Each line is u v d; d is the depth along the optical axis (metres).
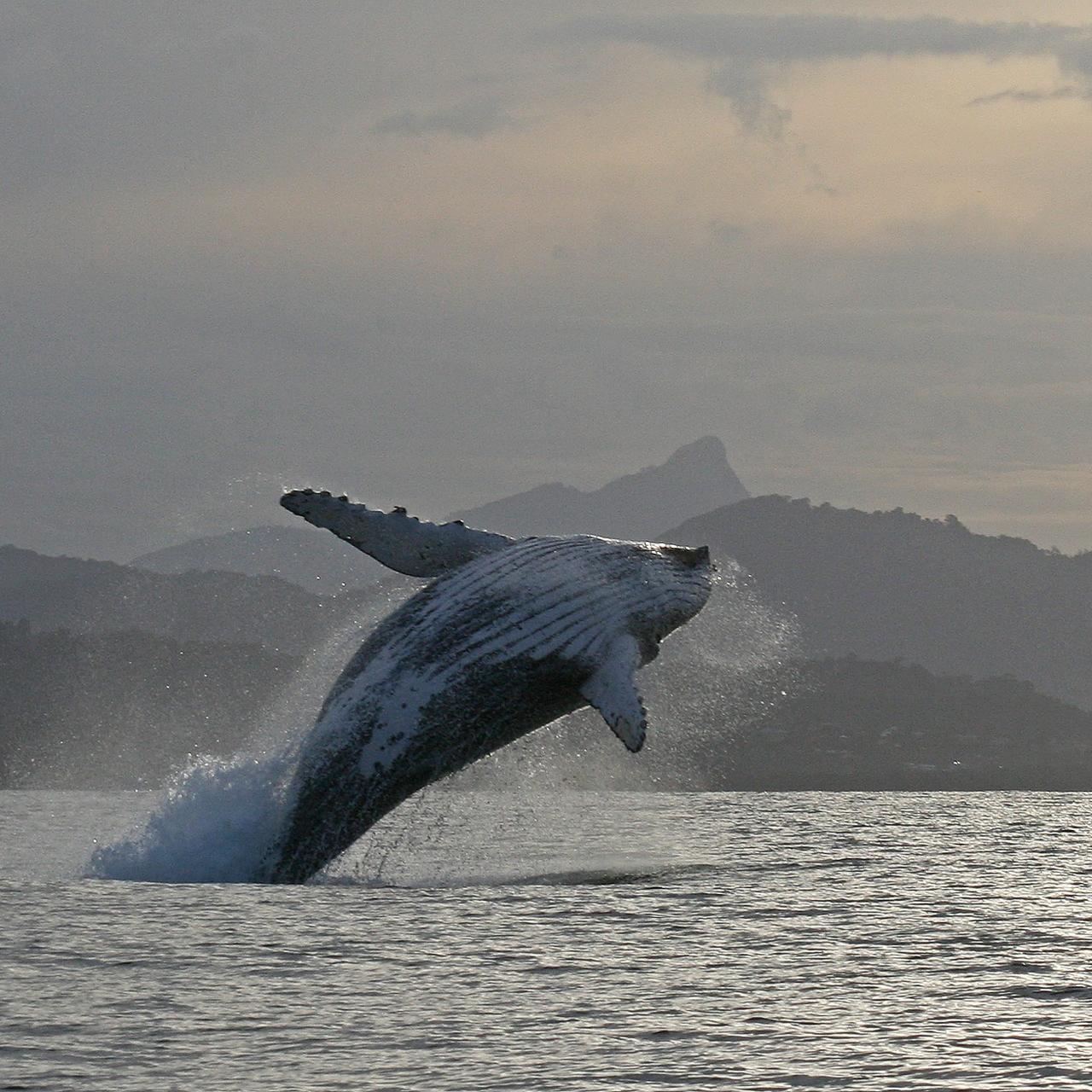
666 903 67.94
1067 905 67.88
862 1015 45.28
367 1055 40.66
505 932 58.91
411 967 51.62
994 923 62.28
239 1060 40.06
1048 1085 38.12
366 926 59.97
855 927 60.94
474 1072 39.28
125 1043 41.53
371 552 89.94
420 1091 37.62
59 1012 44.84
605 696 79.69
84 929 58.47
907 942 57.47
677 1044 41.94
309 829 82.06
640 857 91.62
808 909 66.00
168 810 83.56
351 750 82.06
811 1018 44.91
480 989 48.47
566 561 84.12
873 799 169.62
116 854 82.00
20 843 103.50
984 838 105.94
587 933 58.84
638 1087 38.06
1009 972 51.69
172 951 54.06
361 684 83.12
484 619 82.75
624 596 84.00
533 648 82.25
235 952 54.06
